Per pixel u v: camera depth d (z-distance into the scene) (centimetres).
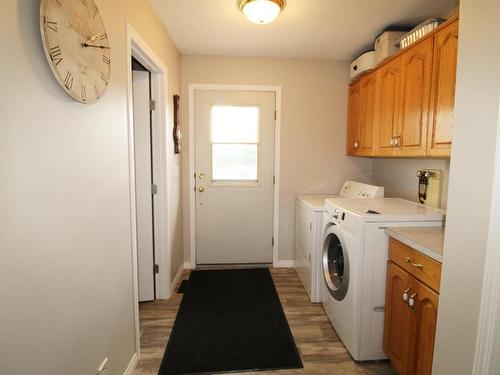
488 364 96
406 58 204
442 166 212
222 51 297
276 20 226
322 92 321
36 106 89
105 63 129
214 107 317
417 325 147
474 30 99
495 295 92
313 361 185
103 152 134
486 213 94
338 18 222
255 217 333
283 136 324
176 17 221
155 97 239
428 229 173
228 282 298
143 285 256
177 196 296
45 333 95
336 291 207
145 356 188
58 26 96
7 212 79
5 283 79
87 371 123
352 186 301
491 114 92
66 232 106
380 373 176
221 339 206
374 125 256
